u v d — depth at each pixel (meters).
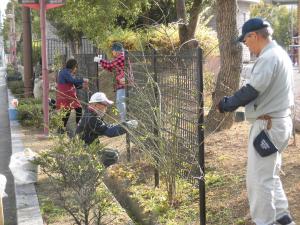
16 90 23.11
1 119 17.11
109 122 8.96
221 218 6.11
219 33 9.43
